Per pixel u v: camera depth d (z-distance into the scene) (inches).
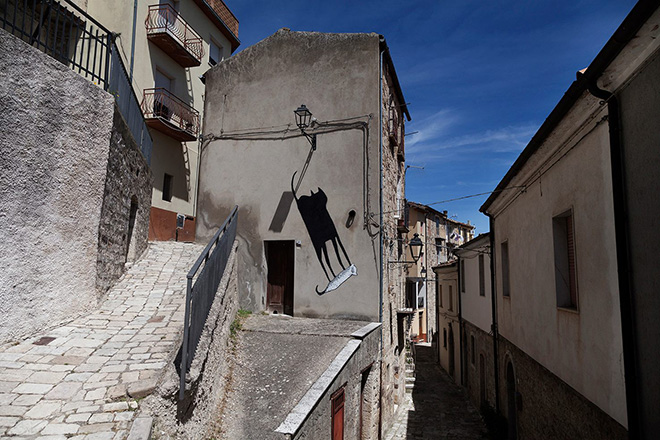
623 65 151.4
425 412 507.5
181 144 622.8
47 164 195.3
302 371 241.6
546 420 258.1
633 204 155.1
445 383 684.7
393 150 484.7
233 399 210.8
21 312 180.9
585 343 198.2
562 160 227.1
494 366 408.2
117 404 134.3
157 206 563.5
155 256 349.7
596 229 185.9
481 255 492.4
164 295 259.9
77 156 215.2
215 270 233.8
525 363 307.4
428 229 1091.3
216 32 721.6
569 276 237.0
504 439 369.7
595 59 155.1
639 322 151.4
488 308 455.2
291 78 425.4
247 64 446.3
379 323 364.2
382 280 376.8
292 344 288.7
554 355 242.7
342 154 397.7
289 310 405.4
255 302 403.5
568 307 228.4
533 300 284.0
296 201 406.0
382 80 412.5
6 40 176.1
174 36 560.4
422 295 1064.2
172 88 606.5
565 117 202.1
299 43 428.1
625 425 159.5
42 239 192.2
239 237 418.3
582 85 171.8
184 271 314.7
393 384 452.8
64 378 149.6
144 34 542.3
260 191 419.5
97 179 230.5
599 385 183.3
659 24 128.5
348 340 296.8
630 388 153.8
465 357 617.6
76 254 214.5
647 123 145.3
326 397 221.1
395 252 477.4
